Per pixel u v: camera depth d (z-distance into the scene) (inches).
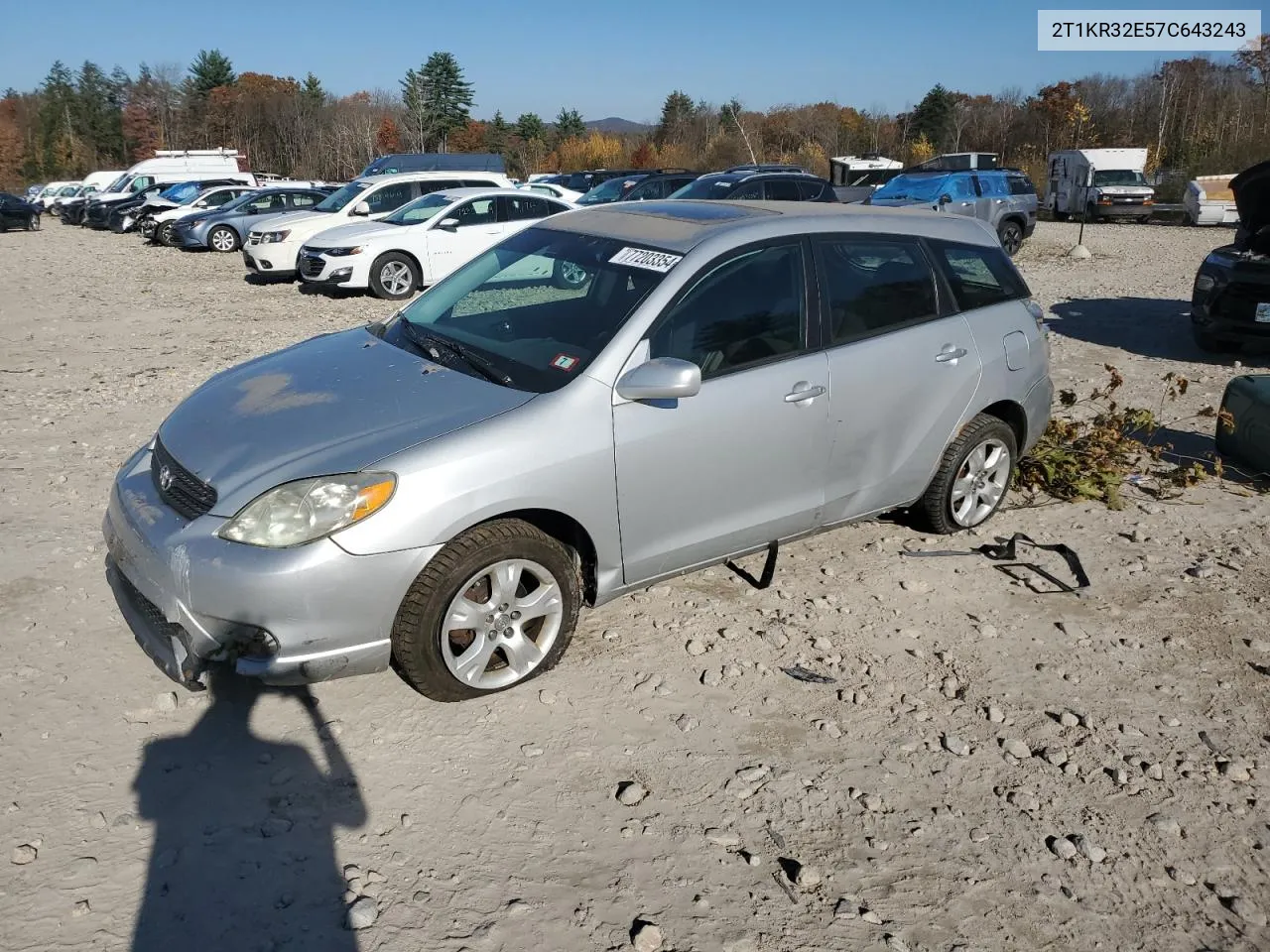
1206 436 288.2
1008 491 239.3
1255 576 196.4
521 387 146.5
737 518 165.5
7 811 118.8
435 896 109.1
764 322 165.3
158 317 505.0
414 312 181.9
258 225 677.9
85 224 1310.3
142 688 144.7
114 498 146.3
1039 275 658.8
